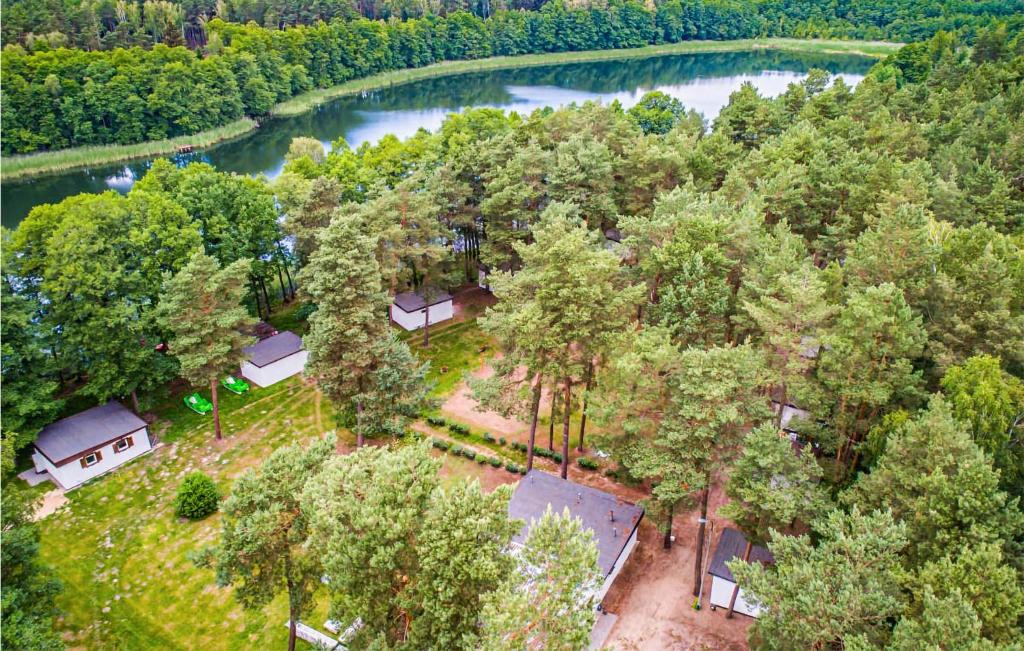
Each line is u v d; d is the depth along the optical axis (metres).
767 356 45.62
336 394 51.44
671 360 40.09
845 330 41.88
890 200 57.22
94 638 39.69
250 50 156.88
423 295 74.94
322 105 171.00
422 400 52.34
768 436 35.09
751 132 99.75
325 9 198.62
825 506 34.12
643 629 39.75
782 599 29.78
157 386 60.41
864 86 108.62
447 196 74.75
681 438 37.81
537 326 45.09
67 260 52.91
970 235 52.25
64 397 59.22
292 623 36.16
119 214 59.66
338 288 49.62
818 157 72.31
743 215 57.25
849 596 27.55
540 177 76.25
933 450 32.53
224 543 32.66
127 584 43.12
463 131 104.75
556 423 59.81
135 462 53.97
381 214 64.69
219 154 132.75
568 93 185.12
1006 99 93.94
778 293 48.78
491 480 52.84
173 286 53.03
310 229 67.81
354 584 28.98
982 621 26.94
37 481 51.56
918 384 42.97
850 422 41.91
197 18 181.12
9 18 137.38
